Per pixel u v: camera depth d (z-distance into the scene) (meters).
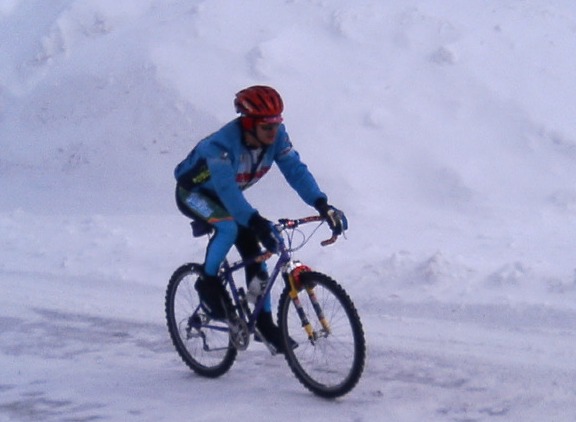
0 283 8.62
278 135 5.44
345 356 5.20
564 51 12.14
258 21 13.48
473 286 7.29
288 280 5.25
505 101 11.32
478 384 5.47
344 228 5.34
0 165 13.27
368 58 12.38
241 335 5.50
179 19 14.02
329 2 13.62
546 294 6.96
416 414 5.04
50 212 11.38
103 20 15.04
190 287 6.03
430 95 11.59
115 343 6.79
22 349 6.71
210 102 12.31
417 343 6.31
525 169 10.45
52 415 5.34
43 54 15.02
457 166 10.56
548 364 5.71
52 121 13.59
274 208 10.64
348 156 10.96
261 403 5.35
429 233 9.25
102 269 8.77
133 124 12.65
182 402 5.47
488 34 12.45
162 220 10.54
